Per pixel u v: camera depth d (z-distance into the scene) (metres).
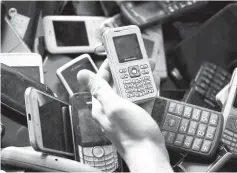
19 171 0.60
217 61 0.85
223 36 0.86
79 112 0.65
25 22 0.85
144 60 0.61
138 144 0.48
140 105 0.64
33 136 0.58
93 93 0.52
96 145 0.64
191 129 0.65
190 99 0.78
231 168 0.66
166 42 0.93
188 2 0.86
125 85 0.60
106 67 0.63
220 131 0.65
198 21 0.93
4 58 0.75
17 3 0.85
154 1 0.87
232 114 0.68
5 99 0.68
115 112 0.48
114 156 0.65
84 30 0.87
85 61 0.79
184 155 0.65
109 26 0.86
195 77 0.81
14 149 0.60
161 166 0.46
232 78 0.70
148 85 0.60
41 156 0.59
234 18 0.85
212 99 0.78
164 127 0.65
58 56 0.85
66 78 0.76
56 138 0.62
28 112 0.59
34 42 0.85
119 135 0.49
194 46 0.86
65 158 0.61
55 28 0.85
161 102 0.67
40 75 0.75
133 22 0.84
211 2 0.91
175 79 0.86
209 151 0.63
